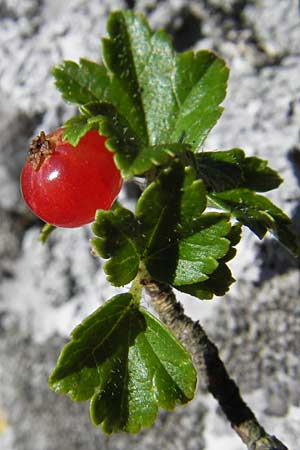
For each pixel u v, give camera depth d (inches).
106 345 2.8
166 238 2.7
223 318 4.4
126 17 3.1
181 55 3.1
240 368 4.4
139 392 2.8
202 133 3.0
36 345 5.0
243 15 4.8
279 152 4.4
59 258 4.9
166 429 4.6
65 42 4.8
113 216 2.7
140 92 3.1
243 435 3.1
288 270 4.4
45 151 2.9
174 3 4.7
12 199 5.0
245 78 4.6
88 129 2.8
